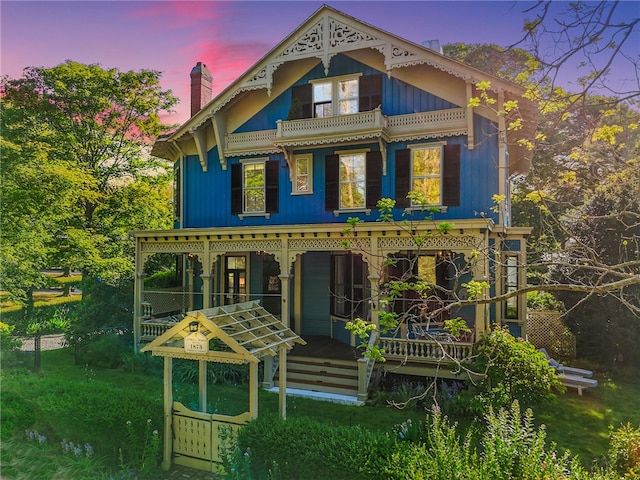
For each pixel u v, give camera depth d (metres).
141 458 7.43
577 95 6.04
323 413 10.20
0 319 18.73
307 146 15.41
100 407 7.85
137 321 15.20
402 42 13.72
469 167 13.88
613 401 11.02
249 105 16.70
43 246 18.16
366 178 14.95
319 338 15.92
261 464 6.27
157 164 26.05
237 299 17.86
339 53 15.41
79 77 22.27
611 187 9.89
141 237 15.59
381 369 12.16
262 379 12.65
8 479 7.10
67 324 20.42
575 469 5.35
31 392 8.76
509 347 9.65
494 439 5.62
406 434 6.84
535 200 7.29
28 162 16.34
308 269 16.86
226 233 14.15
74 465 7.23
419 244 8.70
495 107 13.44
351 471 5.57
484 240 11.32
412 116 14.39
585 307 14.72
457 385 11.27
